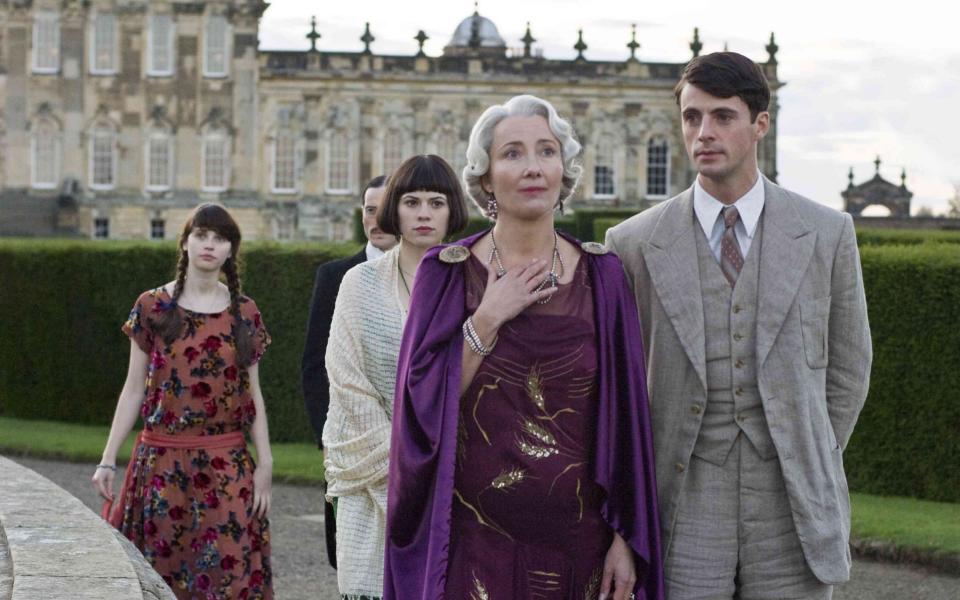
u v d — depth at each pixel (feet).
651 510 20.99
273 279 80.43
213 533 32.89
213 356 33.35
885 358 60.44
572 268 21.40
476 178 21.83
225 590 32.86
